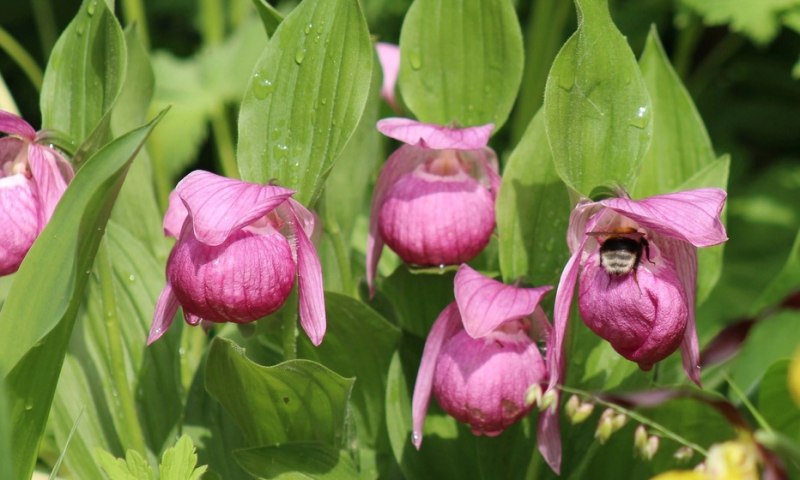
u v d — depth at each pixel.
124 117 0.77
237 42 1.11
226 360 0.68
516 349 0.68
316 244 0.69
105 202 0.65
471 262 0.76
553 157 0.67
